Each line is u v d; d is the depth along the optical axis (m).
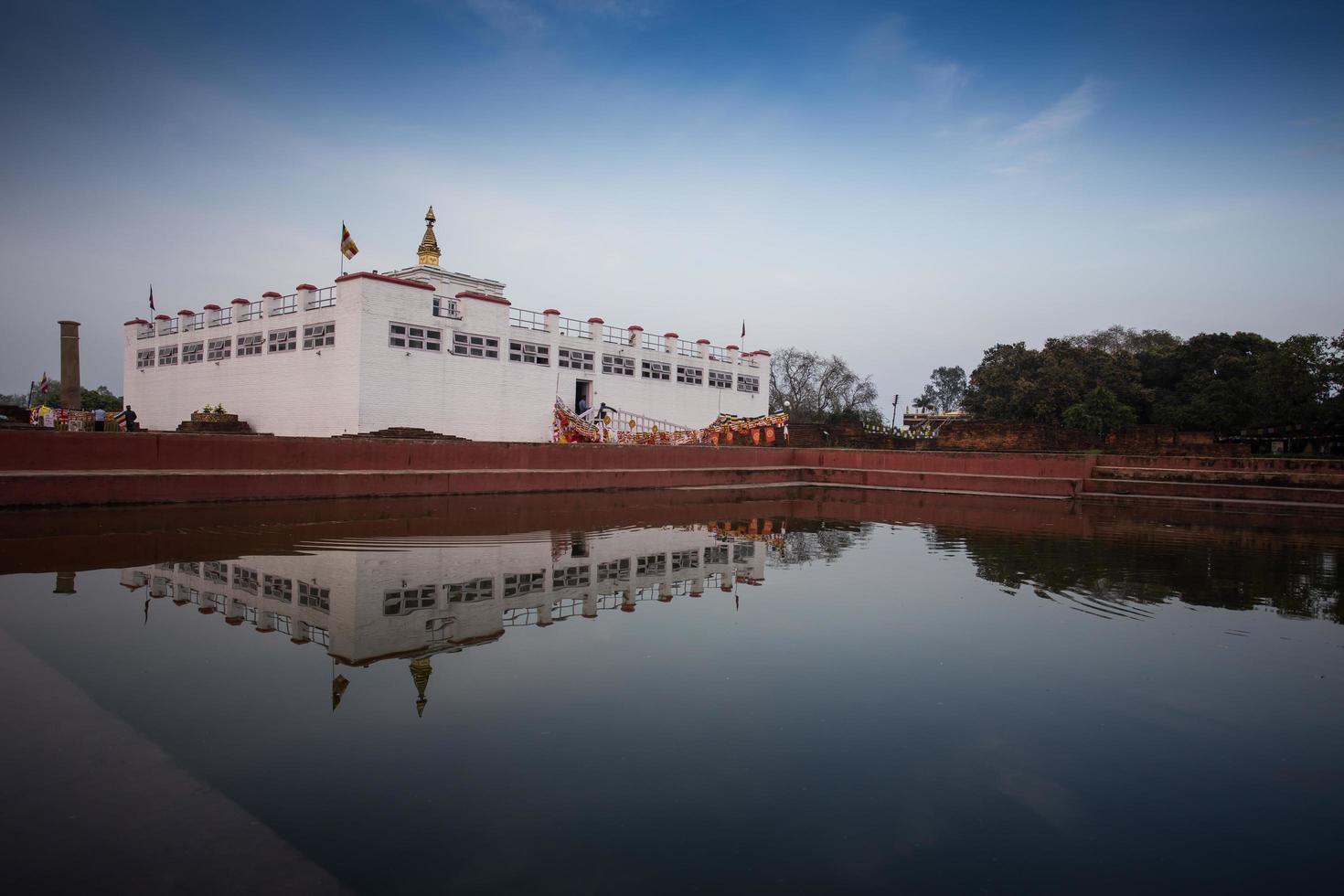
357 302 24.36
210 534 13.71
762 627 9.10
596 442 30.66
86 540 12.63
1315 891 4.24
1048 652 8.42
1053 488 28.78
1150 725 6.50
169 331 33.25
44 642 7.39
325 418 25.42
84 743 5.36
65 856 4.06
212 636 7.80
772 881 4.13
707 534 16.80
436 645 7.89
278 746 5.48
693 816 4.79
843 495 29.16
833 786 5.26
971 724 6.41
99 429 22.75
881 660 7.97
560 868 4.17
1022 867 4.40
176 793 4.78
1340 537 18.30
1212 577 12.87
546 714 6.27
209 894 3.79
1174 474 28.44
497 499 21.62
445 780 5.11
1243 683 7.57
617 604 9.95
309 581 10.36
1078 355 46.06
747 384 42.09
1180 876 4.36
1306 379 33.16
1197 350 45.38
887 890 4.12
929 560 14.07
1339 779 5.61
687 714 6.39
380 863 4.14
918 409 81.38
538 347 30.06
